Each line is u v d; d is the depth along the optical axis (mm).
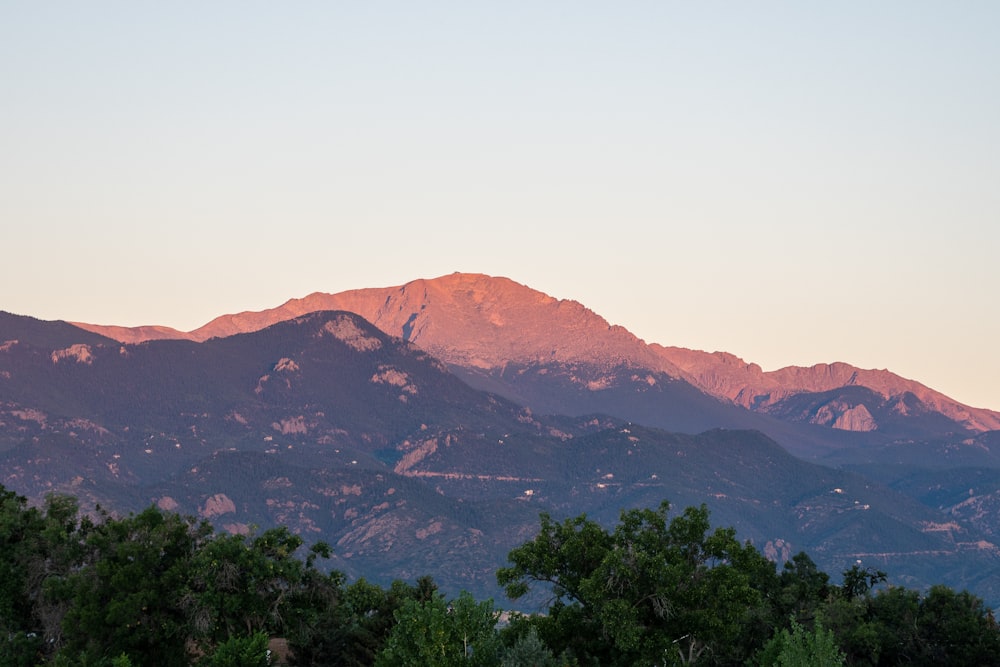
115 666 191000
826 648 185250
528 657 177375
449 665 172750
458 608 178000
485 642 177000
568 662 185125
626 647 195875
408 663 178500
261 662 192250
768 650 192875
